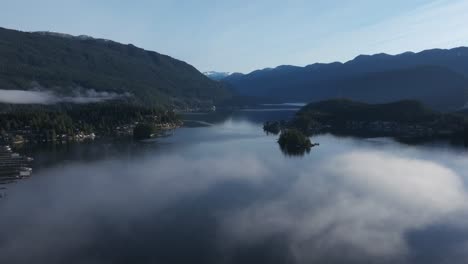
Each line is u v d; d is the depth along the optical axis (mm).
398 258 108062
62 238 124250
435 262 106062
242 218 136125
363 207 143500
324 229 126125
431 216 134500
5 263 109188
